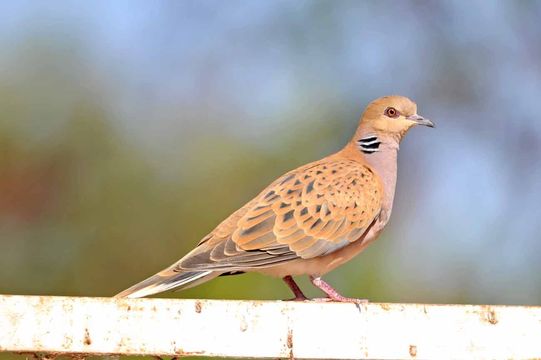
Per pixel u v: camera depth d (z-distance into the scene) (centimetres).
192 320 793
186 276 928
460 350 812
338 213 1037
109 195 1561
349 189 1052
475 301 1636
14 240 1528
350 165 1087
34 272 1522
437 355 811
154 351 784
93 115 1606
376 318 810
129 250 1533
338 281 1473
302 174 1059
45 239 1534
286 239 1007
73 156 1575
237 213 1021
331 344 804
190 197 1573
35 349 774
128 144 1609
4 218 1539
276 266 1023
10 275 1516
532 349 816
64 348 777
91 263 1523
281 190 1037
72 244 1530
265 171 1606
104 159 1584
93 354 789
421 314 816
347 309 809
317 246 1020
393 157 1127
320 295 1391
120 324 784
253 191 1595
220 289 1358
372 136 1126
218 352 791
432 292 1622
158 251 1534
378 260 1545
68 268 1523
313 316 805
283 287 1373
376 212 1066
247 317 798
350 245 1055
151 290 910
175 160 1617
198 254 953
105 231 1540
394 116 1129
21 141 1560
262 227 1002
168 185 1588
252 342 796
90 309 783
